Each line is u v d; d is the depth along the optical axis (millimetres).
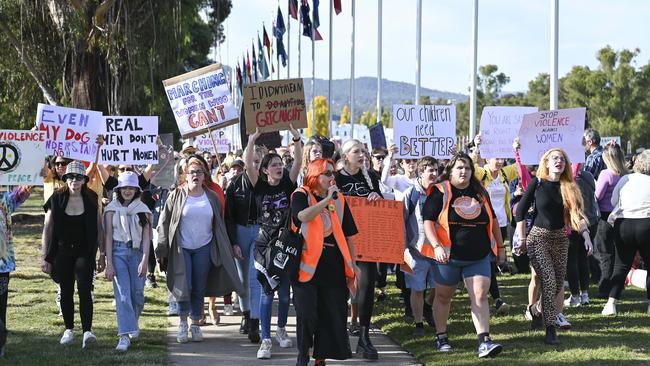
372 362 8711
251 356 9000
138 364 8359
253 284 9688
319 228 7660
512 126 12961
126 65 27688
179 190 9664
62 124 11383
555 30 16172
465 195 8562
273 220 9086
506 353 8602
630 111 94562
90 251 9117
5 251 8625
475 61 22406
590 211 11328
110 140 12734
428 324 10617
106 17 26328
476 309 8516
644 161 10461
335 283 7711
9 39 28406
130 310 9117
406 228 9938
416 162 12008
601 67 96438
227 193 9727
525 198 9289
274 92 10695
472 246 8492
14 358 8578
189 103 12531
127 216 9188
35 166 9742
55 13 26516
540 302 9945
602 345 8922
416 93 25234
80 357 8648
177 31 27703
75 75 27812
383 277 12625
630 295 12328
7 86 31641
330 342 7656
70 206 9047
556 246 9234
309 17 34250
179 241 9516
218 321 10930
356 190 9180
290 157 16016
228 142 26391
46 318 11039
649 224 10336
